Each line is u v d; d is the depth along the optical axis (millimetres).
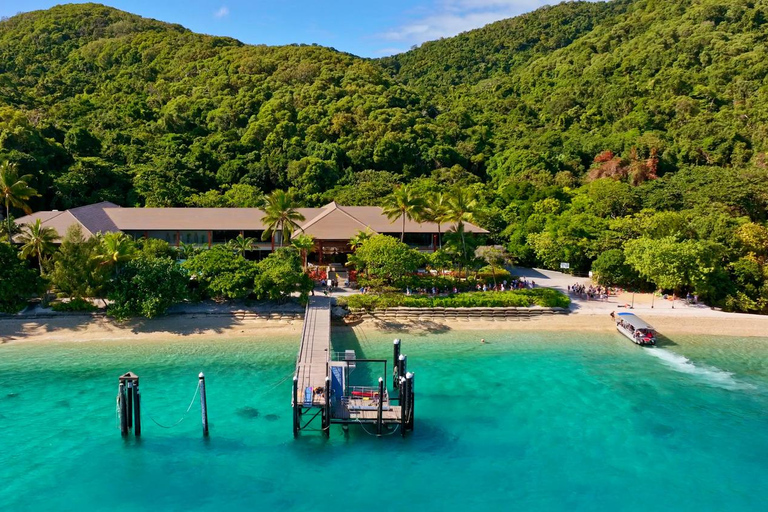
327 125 120125
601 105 132875
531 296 57625
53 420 33688
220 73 142625
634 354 47156
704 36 137250
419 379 41094
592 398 38344
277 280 51531
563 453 31391
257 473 29062
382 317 53688
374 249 56125
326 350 40094
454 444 32250
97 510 25812
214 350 45719
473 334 51500
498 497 27359
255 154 108938
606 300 60656
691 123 114438
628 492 27859
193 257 55875
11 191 54438
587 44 165375
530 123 138875
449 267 61594
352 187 99250
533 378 41688
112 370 41281
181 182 96438
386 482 28500
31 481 27719
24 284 49125
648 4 172125
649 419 35375
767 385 40938
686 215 77125
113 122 113812
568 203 92062
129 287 48938
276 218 61281
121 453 30500
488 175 121750
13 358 43000
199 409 35562
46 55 153125
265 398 37312
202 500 26766
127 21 181500
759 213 83375
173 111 120250
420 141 120312
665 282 58594
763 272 61031
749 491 28078
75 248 50156
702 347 49312
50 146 92000
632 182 103812
